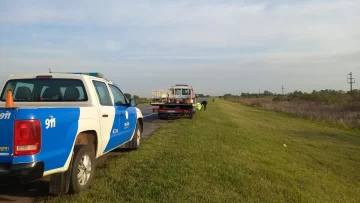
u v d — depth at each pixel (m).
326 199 7.82
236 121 23.75
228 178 7.32
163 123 19.02
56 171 5.00
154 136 12.52
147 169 7.30
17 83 6.74
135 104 9.14
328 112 43.84
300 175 9.38
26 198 5.41
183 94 23.75
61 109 5.12
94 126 6.21
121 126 8.02
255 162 9.57
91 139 6.38
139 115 9.88
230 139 13.05
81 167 5.71
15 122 4.36
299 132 22.42
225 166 8.27
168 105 21.72
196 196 5.95
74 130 5.43
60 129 5.02
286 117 37.62
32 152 4.45
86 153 5.78
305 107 54.31
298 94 89.62
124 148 9.62
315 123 31.91
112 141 7.40
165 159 8.35
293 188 7.80
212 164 8.30
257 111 48.19
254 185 7.15
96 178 6.53
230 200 6.00
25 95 6.68
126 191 5.89
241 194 6.49
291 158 12.00
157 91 21.94
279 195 6.88
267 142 14.66
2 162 4.43
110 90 7.68
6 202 5.22
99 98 6.92
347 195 8.91
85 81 6.59
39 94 6.66
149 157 8.62
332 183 9.68
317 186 8.73
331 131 25.12
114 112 7.41
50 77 6.65
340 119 32.97
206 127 16.36
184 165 7.86
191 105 21.66
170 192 5.96
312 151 14.84
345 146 17.77
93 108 6.31
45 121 4.66
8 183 4.47
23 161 4.40
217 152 9.93
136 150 9.62
